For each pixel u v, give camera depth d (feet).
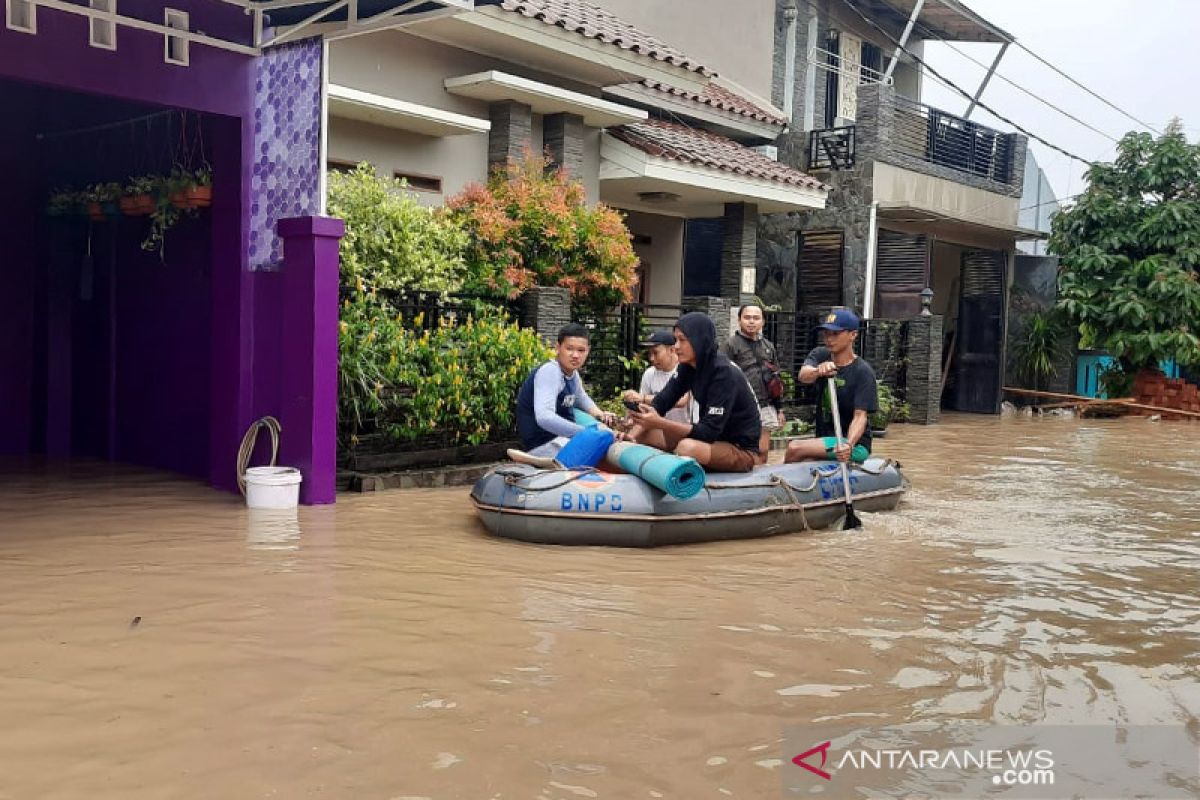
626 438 25.70
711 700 13.39
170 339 30.35
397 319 30.35
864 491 27.30
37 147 32.63
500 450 33.68
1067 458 42.57
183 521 23.56
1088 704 13.74
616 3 53.26
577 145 44.04
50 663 13.85
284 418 26.48
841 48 71.31
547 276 37.93
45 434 33.42
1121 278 66.18
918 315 58.08
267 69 26.55
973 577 20.74
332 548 21.29
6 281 32.37
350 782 10.67
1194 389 65.21
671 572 20.47
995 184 69.05
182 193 28.02
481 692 13.34
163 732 11.77
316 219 25.30
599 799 10.48
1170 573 21.57
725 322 44.98
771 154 61.36
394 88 38.47
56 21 23.06
